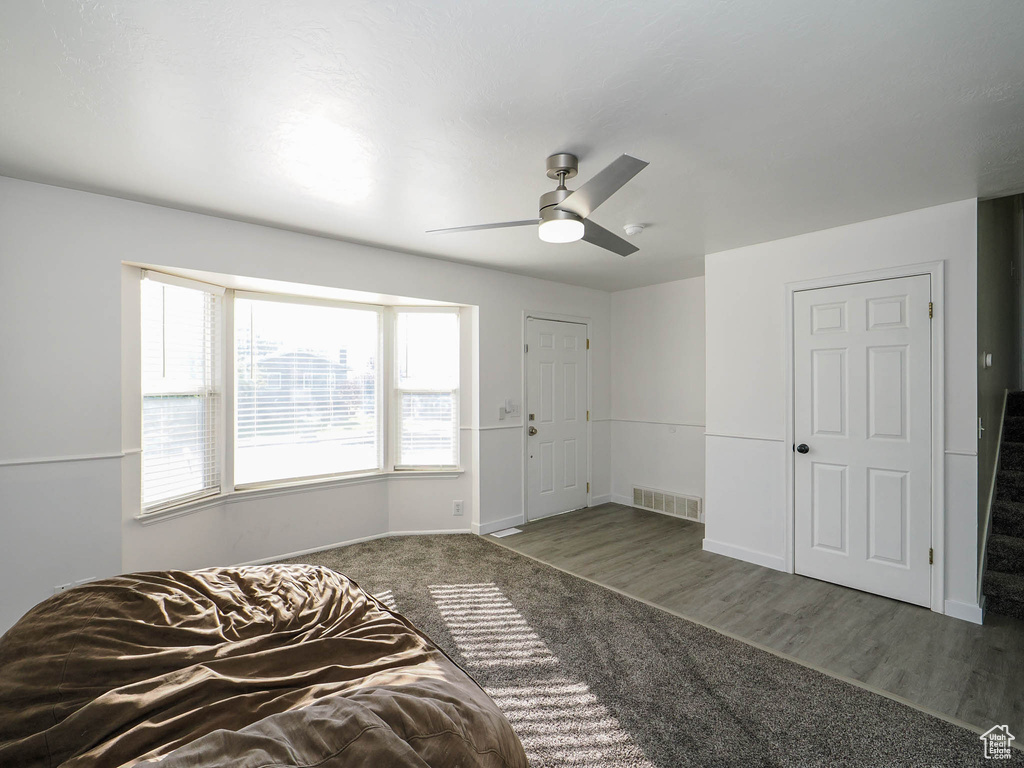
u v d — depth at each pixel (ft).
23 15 4.55
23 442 8.21
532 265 14.44
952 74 5.49
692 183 8.48
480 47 5.04
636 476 17.99
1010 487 11.16
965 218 9.21
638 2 4.41
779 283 11.74
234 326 12.07
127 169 7.90
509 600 10.18
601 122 6.52
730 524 12.75
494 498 15.16
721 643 8.43
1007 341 13.46
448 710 3.77
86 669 4.33
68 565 8.61
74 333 8.67
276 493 12.53
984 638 8.51
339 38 4.90
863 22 4.66
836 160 7.62
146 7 4.46
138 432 9.59
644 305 17.66
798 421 11.47
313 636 5.17
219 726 3.72
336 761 3.07
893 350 10.08
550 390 16.83
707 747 5.99
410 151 7.32
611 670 7.63
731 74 5.49
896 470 10.05
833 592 10.47
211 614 5.37
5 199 8.12
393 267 12.92
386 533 14.58
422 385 14.94
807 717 6.53
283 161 7.64
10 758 3.58
